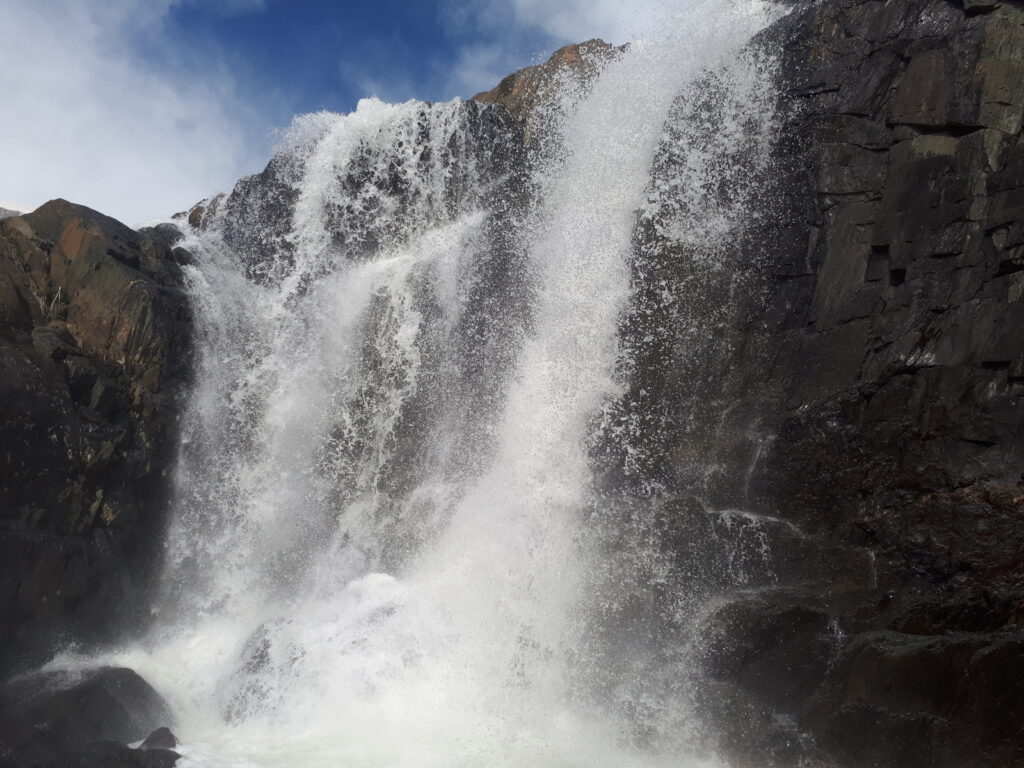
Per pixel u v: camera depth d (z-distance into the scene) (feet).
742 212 44.70
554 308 50.34
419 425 52.16
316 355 54.39
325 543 51.85
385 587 46.16
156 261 51.93
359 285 54.95
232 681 40.73
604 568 40.75
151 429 47.65
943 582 31.78
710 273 45.06
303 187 56.24
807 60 43.91
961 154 36.14
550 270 51.29
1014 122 35.37
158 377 48.52
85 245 49.29
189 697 40.81
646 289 47.21
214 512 50.01
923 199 36.96
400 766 32.99
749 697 33.22
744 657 33.99
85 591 42.57
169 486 48.47
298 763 33.27
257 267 56.75
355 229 55.83
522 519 45.50
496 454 49.16
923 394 34.99
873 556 33.96
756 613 34.45
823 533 36.40
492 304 52.39
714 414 42.60
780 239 42.91
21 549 39.93
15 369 41.06
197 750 34.78
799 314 41.60
